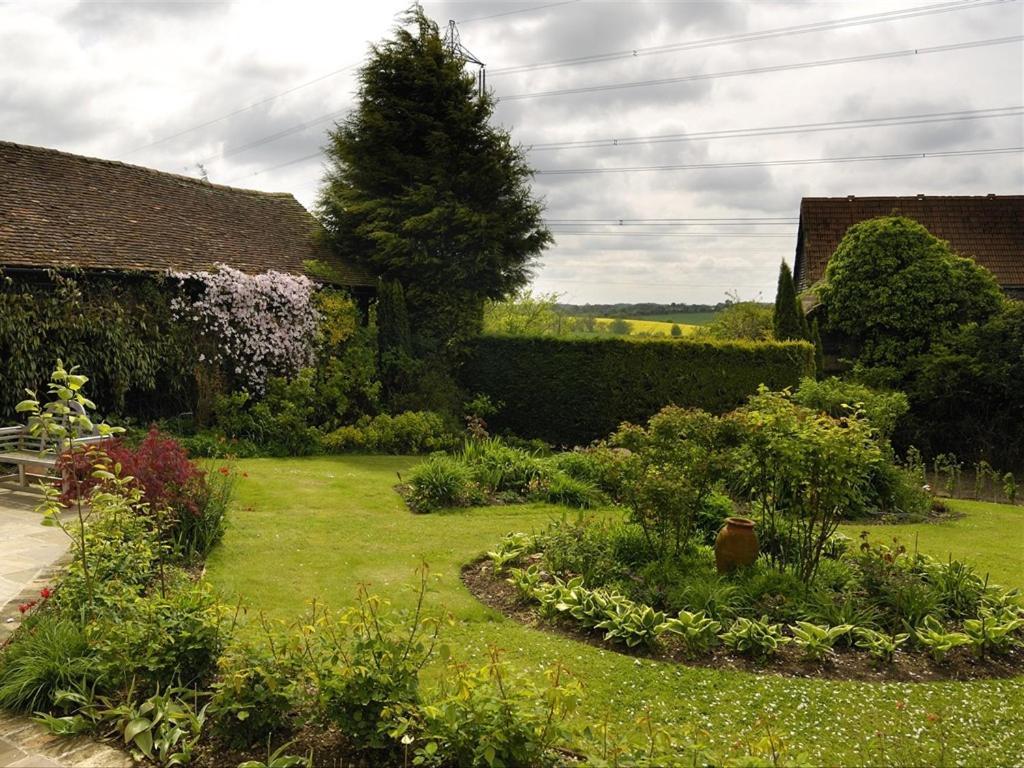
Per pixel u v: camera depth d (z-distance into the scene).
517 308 30.75
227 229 17.28
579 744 3.60
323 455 13.91
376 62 18.94
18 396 11.09
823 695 4.38
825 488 6.07
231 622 4.42
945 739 3.91
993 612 5.75
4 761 3.33
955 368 17.67
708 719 4.04
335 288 17.67
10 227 12.09
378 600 3.94
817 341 19.70
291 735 3.59
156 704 3.58
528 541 7.32
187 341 13.91
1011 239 24.53
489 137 19.62
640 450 6.79
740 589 5.80
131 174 16.81
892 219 19.64
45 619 4.41
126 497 5.79
